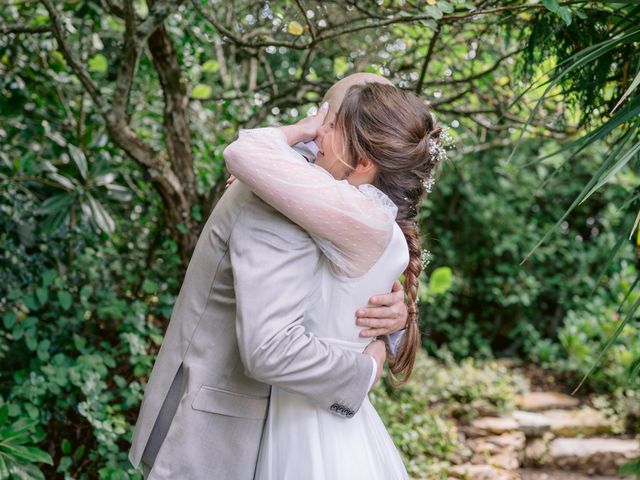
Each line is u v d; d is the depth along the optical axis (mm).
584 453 3736
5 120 3004
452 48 2750
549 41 2111
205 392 1388
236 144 1343
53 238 2828
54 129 3078
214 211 1446
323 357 1329
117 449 2426
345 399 1368
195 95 2994
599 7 1968
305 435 1423
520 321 5156
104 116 2430
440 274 3721
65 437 2656
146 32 2270
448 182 5207
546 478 3654
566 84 2150
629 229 1658
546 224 5375
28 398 2391
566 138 2898
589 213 5379
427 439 3414
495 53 2834
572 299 5215
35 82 2979
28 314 2775
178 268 2951
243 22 2898
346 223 1327
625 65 1980
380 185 1471
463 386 3998
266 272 1301
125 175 3035
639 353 4172
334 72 3086
